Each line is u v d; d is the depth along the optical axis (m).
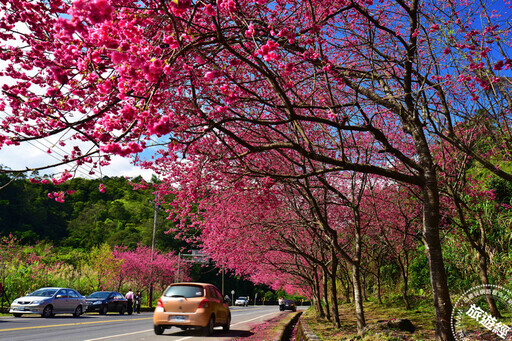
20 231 69.94
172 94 5.71
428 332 8.23
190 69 4.48
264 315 24.48
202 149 8.05
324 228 8.83
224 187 9.64
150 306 32.19
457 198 9.01
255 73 7.09
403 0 7.00
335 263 11.56
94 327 12.70
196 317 10.78
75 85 4.13
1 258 22.69
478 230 13.13
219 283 70.38
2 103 4.68
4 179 71.38
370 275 25.30
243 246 12.74
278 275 21.88
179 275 45.56
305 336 7.00
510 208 12.32
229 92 4.43
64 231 80.56
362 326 9.04
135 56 3.12
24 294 22.38
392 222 15.07
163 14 3.66
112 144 3.35
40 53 4.75
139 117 3.51
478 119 7.51
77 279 30.19
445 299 5.55
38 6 4.42
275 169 9.53
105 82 3.58
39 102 4.49
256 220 11.04
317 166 9.87
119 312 23.19
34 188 83.62
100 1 2.65
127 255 41.22
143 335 10.73
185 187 9.30
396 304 17.12
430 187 6.06
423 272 18.42
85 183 96.44
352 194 10.02
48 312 17.25
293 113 4.74
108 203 91.12
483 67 5.98
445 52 6.12
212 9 3.61
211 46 5.09
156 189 9.59
